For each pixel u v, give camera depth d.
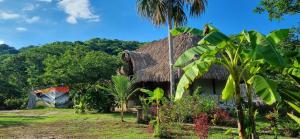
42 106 39.03
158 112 14.55
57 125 17.56
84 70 26.56
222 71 22.84
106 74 26.72
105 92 24.41
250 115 7.88
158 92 14.76
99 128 16.03
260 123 16.39
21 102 39.88
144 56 27.30
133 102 26.48
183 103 15.31
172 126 14.02
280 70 8.07
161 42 28.77
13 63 59.66
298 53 7.93
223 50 7.97
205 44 7.78
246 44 8.77
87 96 24.52
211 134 13.61
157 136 13.16
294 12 17.94
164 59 24.94
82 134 14.28
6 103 39.09
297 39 17.39
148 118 17.55
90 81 26.94
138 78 24.02
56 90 39.12
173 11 20.25
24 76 55.69
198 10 20.03
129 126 16.59
